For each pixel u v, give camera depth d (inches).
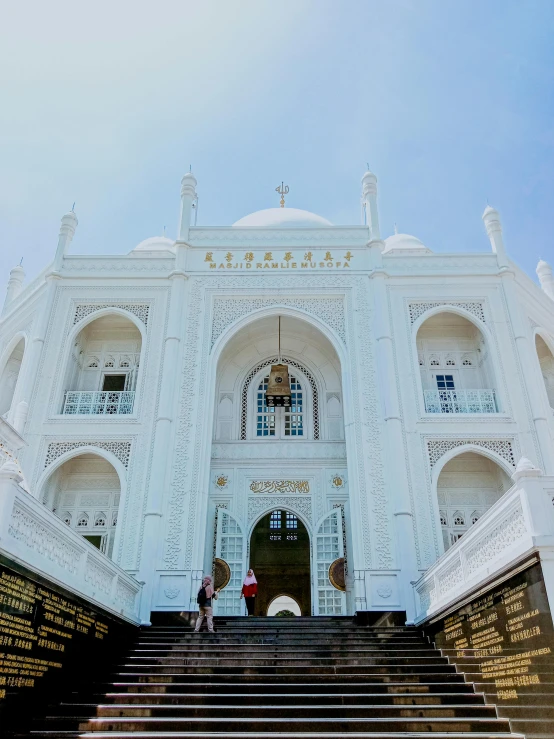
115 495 542.6
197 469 496.1
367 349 546.0
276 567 726.5
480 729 244.8
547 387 624.4
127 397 548.7
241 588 516.7
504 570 259.9
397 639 383.9
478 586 293.3
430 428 510.6
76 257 583.8
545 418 507.8
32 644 251.9
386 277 571.8
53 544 286.5
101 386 583.8
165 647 367.6
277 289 571.8
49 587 271.4
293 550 725.9
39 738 229.0
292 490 569.3
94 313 559.8
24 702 241.8
